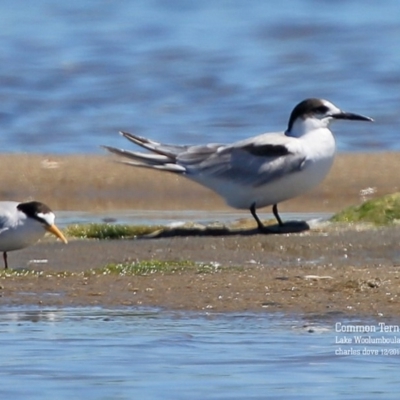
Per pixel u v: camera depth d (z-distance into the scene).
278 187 15.88
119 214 18.56
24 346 10.39
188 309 11.48
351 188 20.55
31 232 13.78
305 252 14.42
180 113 27.30
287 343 10.37
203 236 15.58
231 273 12.88
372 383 9.35
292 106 27.64
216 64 31.75
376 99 27.94
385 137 24.59
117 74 30.83
